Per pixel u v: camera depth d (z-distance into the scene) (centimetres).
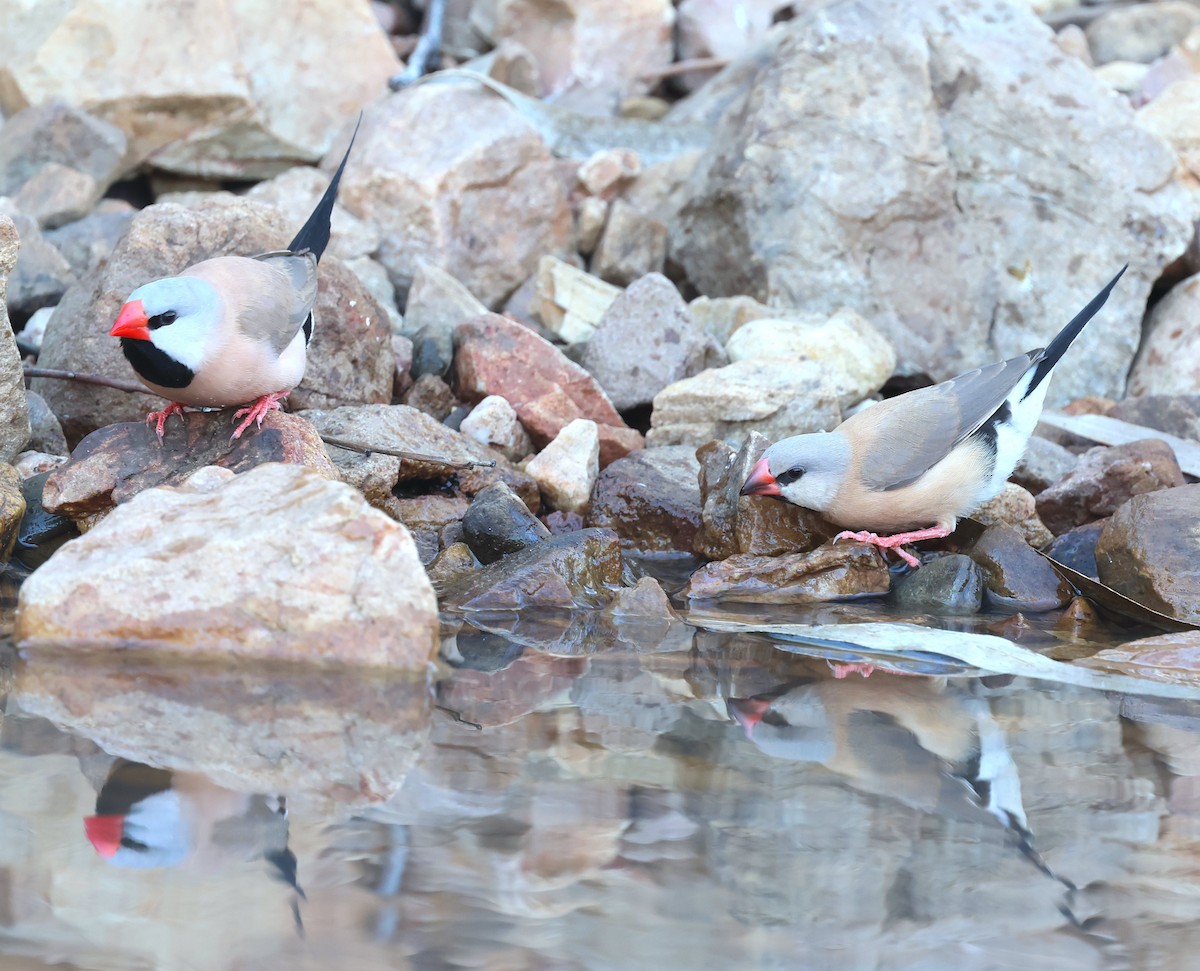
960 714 696
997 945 453
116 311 1114
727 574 1011
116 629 724
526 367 1245
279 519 743
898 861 511
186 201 1585
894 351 1451
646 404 1323
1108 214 1494
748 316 1440
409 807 538
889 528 1069
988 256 1505
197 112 1673
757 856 506
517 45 1806
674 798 559
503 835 516
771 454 1041
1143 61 2019
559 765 591
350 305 1167
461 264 1565
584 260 1678
